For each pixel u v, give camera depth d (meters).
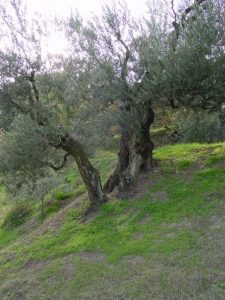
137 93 11.27
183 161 13.40
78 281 8.84
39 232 12.75
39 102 11.05
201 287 7.29
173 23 10.82
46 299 8.59
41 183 14.27
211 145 14.98
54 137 10.93
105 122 12.16
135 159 12.91
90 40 11.55
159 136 20.28
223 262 7.78
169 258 8.53
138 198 11.99
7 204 17.75
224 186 10.95
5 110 11.05
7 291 9.42
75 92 11.53
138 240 9.80
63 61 11.76
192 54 9.73
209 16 9.76
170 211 10.71
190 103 11.02
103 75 11.30
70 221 12.41
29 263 10.65
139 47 11.16
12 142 10.39
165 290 7.53
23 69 11.01
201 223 9.59
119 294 7.88
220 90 10.41
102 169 17.42
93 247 10.22
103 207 12.20
